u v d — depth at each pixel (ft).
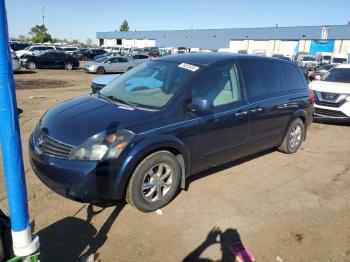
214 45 209.15
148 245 10.34
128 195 11.65
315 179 16.20
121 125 11.40
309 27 173.06
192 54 16.46
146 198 11.93
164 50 174.70
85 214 11.80
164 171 12.44
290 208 13.12
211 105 12.69
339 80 30.89
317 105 28.84
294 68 19.49
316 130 26.99
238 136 15.20
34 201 12.46
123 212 12.07
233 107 14.69
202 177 15.53
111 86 15.76
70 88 48.24
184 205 12.83
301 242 10.92
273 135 17.69
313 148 21.57
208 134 13.62
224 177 15.71
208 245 10.48
